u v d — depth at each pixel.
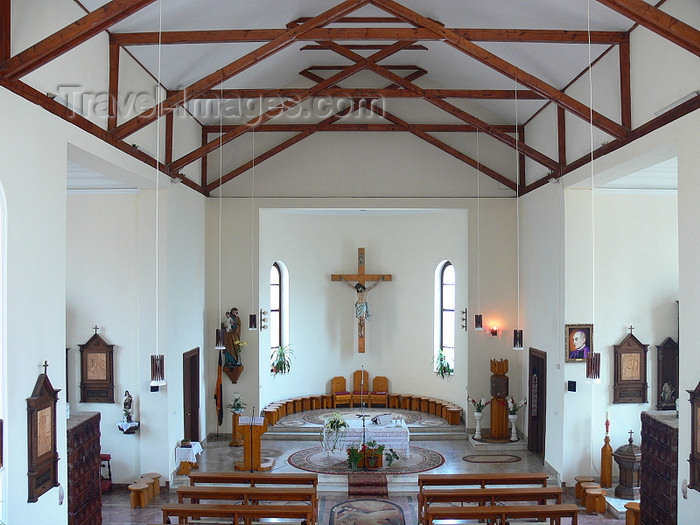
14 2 7.70
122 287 13.76
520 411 17.44
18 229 7.69
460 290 18.44
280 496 10.71
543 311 15.23
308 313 19.94
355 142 17.81
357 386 20.23
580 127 13.11
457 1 12.41
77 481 10.08
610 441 13.86
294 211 19.17
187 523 10.23
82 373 13.70
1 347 7.31
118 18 7.55
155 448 13.59
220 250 17.70
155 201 13.66
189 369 16.06
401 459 15.54
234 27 12.77
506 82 14.87
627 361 13.94
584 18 10.85
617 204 14.15
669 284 14.17
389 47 14.62
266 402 18.47
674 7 9.06
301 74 17.47
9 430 7.43
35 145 8.10
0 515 7.22
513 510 9.82
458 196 17.73
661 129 9.65
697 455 8.42
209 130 17.45
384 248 20.22
